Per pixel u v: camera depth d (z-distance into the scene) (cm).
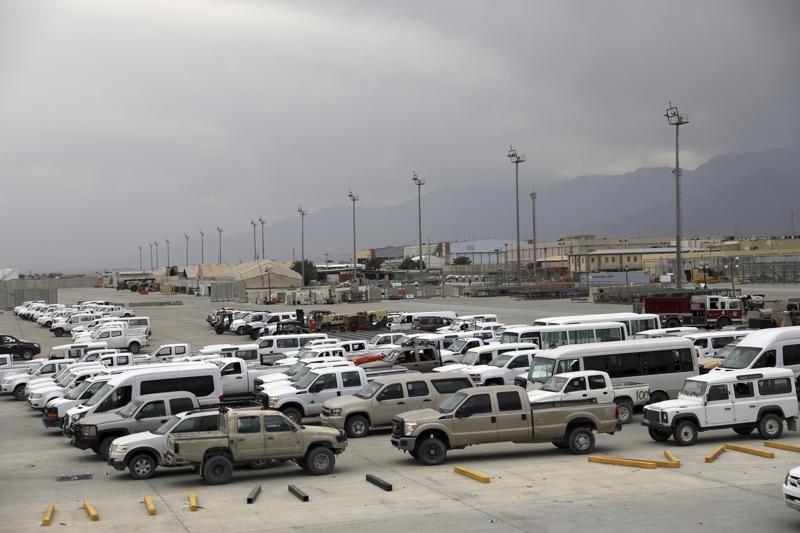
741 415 2528
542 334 4147
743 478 2056
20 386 4272
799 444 2447
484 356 3862
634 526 1658
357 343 4806
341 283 16712
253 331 7125
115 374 3178
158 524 1767
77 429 2553
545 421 2395
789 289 11206
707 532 1609
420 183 11556
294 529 1702
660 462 2216
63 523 1797
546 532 1633
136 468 2262
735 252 18075
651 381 3094
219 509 1886
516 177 10888
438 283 16188
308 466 2247
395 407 2825
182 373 2789
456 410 2356
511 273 18650
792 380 2588
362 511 1836
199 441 2170
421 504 1886
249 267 16238
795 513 1731
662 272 14588
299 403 3061
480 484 2070
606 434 2759
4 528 1762
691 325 6394
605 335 4203
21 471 2431
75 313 8438
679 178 7569
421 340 4809
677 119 7494
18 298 12712
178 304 12988
